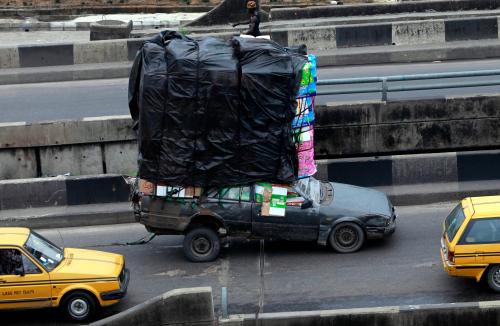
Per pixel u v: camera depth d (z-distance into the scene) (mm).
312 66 17359
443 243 16094
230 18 33875
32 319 15734
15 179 20859
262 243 18641
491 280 15414
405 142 21391
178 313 13531
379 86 25797
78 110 24562
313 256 17766
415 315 13383
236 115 17156
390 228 17688
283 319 13469
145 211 17562
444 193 20500
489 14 33250
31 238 15844
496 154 20875
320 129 21188
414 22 29797
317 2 41312
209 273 17234
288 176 17438
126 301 16234
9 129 21141
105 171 21594
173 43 17406
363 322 13414
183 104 17062
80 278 15258
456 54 28703
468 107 21266
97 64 29594
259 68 17094
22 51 29578
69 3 41875
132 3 41844
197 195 17453
